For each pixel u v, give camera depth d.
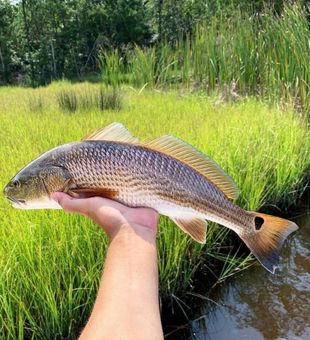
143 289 0.30
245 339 0.95
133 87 3.32
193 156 0.49
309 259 1.24
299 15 2.37
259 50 2.58
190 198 0.48
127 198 0.45
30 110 2.51
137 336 0.27
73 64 10.32
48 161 0.46
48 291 0.87
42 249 0.93
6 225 0.97
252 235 0.52
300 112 2.05
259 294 1.10
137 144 0.47
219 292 1.11
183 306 1.04
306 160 1.69
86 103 2.53
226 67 2.75
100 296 0.30
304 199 1.62
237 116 1.85
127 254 0.33
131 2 10.97
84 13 10.59
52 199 0.45
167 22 9.41
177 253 1.03
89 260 0.94
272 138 1.64
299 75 2.16
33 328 0.85
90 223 0.99
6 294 0.87
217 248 1.22
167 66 3.23
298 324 1.00
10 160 1.33
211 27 2.99
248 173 1.36
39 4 10.41
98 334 0.27
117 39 10.69
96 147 0.46
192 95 2.78
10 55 10.17
